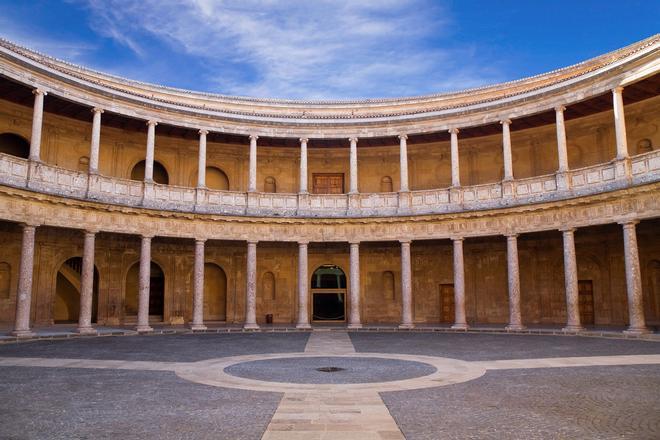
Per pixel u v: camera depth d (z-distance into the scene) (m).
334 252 44.38
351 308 38.03
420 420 10.80
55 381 15.45
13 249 34.84
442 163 43.44
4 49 29.45
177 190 37.06
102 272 38.91
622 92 33.22
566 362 18.91
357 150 44.50
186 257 42.50
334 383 14.98
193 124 38.09
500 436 9.71
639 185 29.42
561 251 39.16
